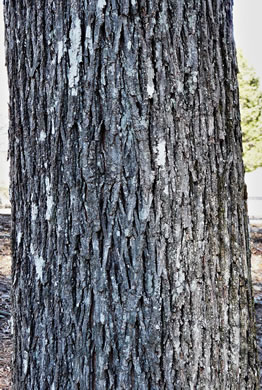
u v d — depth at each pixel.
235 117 1.64
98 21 1.39
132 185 1.42
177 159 1.44
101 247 1.44
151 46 1.40
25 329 1.59
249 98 13.30
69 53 1.43
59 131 1.46
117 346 1.44
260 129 13.28
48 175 1.50
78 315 1.47
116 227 1.43
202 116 1.49
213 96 1.52
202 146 1.49
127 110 1.41
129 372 1.44
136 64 1.40
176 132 1.44
